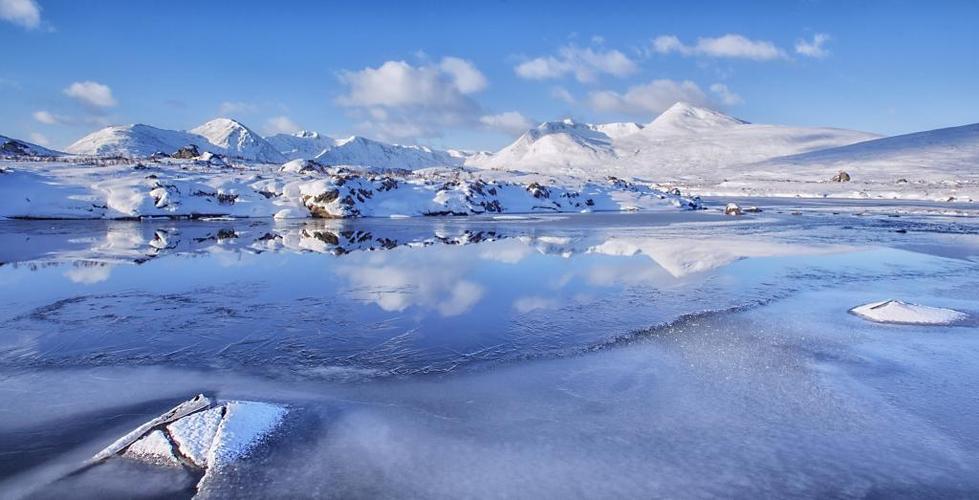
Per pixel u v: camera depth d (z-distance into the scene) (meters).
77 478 5.70
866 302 13.37
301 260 19.98
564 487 5.61
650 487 5.61
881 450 6.33
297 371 8.75
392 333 10.80
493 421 7.01
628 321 11.64
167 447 6.10
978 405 7.51
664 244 25.70
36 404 7.49
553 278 16.55
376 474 5.81
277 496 5.43
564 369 8.82
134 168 44.94
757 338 10.45
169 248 23.05
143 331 10.90
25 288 14.84
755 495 5.48
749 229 34.41
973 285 15.62
